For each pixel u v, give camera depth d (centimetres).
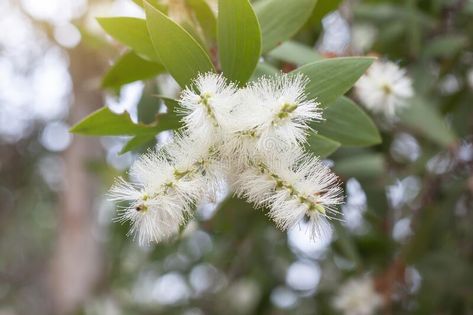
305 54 75
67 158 215
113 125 65
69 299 208
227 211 95
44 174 218
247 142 60
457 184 106
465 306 113
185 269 155
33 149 210
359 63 63
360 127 68
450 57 105
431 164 109
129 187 62
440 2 105
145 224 61
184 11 68
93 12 92
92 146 214
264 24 68
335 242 110
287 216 60
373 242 118
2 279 242
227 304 150
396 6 108
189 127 60
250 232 105
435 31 108
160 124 65
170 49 62
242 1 61
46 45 161
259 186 60
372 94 82
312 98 63
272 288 142
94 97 181
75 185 214
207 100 59
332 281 135
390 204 108
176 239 76
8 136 208
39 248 245
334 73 63
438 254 112
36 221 238
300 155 61
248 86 61
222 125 59
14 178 213
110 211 134
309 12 68
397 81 82
